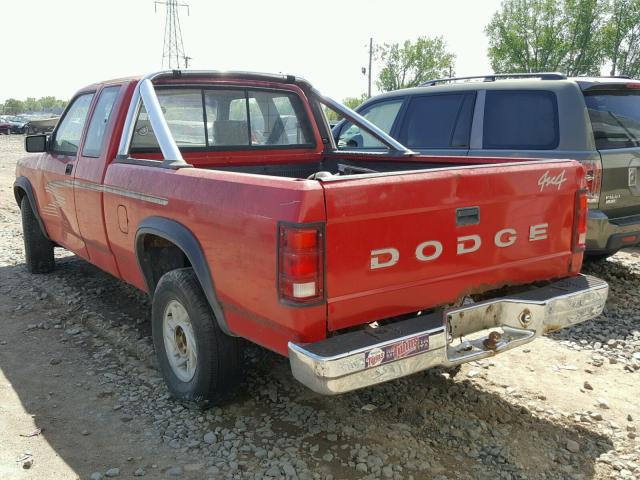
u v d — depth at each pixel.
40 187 5.87
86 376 4.25
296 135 5.42
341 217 2.73
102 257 4.88
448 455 3.25
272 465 3.14
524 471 3.12
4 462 3.22
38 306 5.66
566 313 3.41
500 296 3.62
